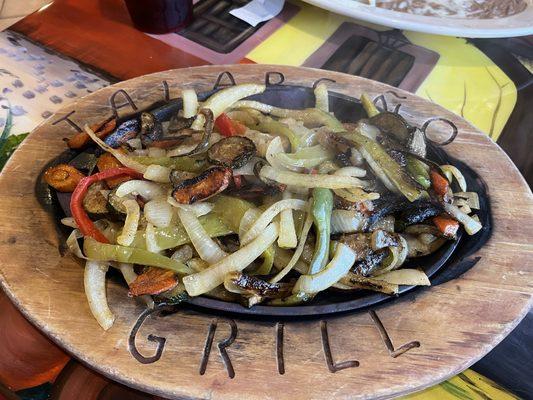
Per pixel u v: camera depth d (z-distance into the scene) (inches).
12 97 13.9
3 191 10.7
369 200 10.4
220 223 10.2
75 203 10.2
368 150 10.8
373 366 8.6
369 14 16.2
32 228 10.2
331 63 16.3
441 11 17.7
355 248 10.1
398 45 17.1
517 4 17.9
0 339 9.4
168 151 11.3
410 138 11.5
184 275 9.6
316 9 18.3
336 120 12.1
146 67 15.7
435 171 11.2
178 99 13.0
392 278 9.8
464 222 10.5
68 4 17.5
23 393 8.8
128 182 10.2
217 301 9.3
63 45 15.9
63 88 14.4
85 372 9.1
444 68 16.4
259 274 10.0
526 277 9.9
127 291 9.4
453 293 9.6
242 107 12.5
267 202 10.4
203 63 16.0
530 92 15.8
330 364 8.5
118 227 10.5
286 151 11.4
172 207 10.0
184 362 8.5
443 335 9.0
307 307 9.2
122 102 12.9
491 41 17.5
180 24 16.9
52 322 8.8
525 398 9.2
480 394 9.2
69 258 9.8
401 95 13.6
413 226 10.6
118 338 8.7
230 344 8.7
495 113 15.0
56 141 11.9
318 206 9.9
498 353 9.7
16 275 9.4
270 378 8.3
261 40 16.9
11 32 16.1
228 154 10.3
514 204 11.2
